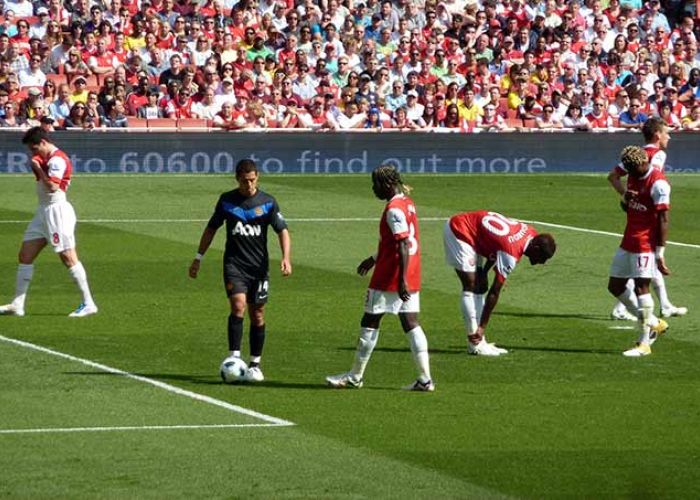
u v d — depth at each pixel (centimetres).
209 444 2473
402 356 3316
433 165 7612
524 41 8719
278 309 3931
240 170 2956
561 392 2953
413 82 8150
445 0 9031
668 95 8538
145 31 7919
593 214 6166
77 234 5384
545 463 2386
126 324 3684
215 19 8200
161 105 7550
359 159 7519
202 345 3416
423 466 2352
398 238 2833
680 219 6062
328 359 3269
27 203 6147
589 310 3997
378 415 2714
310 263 4794
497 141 7700
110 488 2195
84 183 6806
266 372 3116
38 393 2864
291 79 7900
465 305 3325
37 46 7588
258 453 2419
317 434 2556
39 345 3381
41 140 3738
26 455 2386
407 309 2906
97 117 7338
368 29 8512
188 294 4162
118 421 2633
